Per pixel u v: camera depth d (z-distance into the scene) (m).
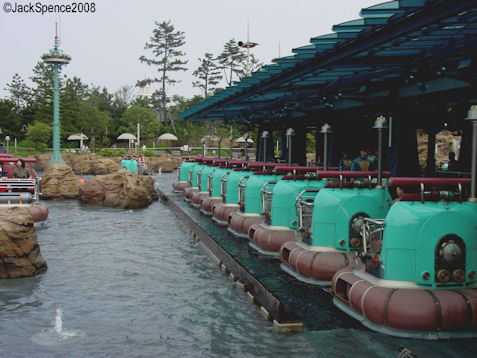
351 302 6.43
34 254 10.00
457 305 5.72
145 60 78.12
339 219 8.01
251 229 10.87
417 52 8.92
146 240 13.55
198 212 16.62
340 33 7.83
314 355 5.75
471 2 5.59
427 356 5.30
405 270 6.02
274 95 16.62
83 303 8.08
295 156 21.02
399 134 11.38
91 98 76.50
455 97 10.09
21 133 69.31
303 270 7.99
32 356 6.02
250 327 6.85
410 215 6.02
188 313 7.52
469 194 6.48
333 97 12.47
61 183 24.25
